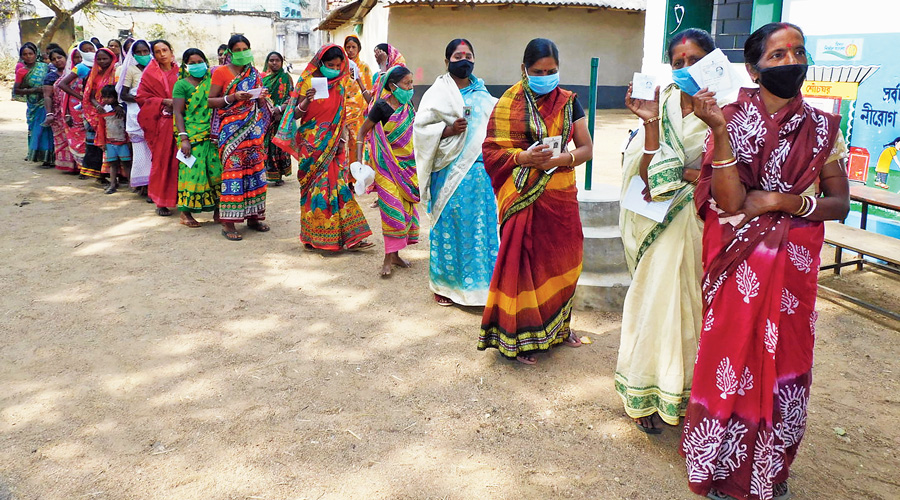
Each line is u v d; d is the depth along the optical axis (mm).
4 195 8258
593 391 3721
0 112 17406
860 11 5852
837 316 4793
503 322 3875
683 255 3010
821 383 3828
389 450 3139
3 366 3904
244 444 3168
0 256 5922
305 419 3393
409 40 19172
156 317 4641
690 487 2799
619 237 4895
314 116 5797
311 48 39750
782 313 2602
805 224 2590
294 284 5340
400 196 5477
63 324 4500
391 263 5676
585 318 4742
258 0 42062
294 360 4035
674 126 2947
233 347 4199
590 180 5379
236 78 6172
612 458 3105
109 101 8250
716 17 8523
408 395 3650
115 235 6652
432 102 4457
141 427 3301
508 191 3760
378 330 4496
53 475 2914
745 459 2684
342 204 6016
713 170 2580
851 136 6074
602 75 20922
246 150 6355
